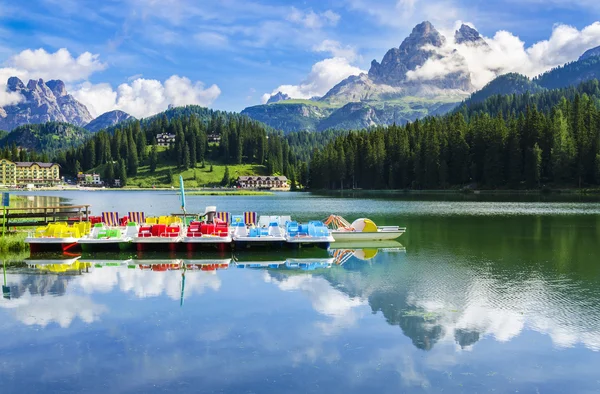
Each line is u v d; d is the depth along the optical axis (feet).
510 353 55.11
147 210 286.05
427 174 507.30
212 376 48.80
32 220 174.40
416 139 568.00
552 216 214.28
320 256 116.78
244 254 119.55
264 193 624.59
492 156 462.60
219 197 510.99
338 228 149.28
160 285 85.20
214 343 57.11
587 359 53.67
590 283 86.99
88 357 53.21
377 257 114.83
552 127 447.83
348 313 68.80
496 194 422.82
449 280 89.35
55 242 119.85
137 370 50.08
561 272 96.63
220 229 125.70
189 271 97.86
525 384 47.80
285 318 66.28
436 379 48.62
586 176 422.82
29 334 60.08
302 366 51.16
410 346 56.80
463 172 486.79
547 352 55.47
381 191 549.13
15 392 45.52
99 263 107.14
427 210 256.73
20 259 112.16
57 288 83.05
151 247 122.83
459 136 496.64
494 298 76.89
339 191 588.50
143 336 59.31
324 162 632.38
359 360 52.80
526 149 451.53
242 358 53.06
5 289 82.28
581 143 426.10
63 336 59.36
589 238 143.74
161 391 45.75
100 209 294.25
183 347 55.93
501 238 145.38
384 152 568.82
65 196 538.88
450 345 57.26
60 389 46.11
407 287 83.82
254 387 46.60
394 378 48.73
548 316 67.92
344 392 45.75
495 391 46.39
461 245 132.77
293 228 128.98
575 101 501.15
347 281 88.43
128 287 83.71
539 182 434.71
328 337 59.36
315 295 78.28
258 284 86.02
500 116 517.14
